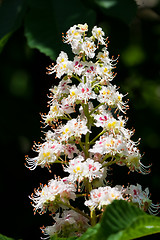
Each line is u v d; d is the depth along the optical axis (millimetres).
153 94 6547
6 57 5707
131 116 5746
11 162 5645
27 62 5695
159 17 6348
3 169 5633
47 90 5496
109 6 4504
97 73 3391
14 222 5695
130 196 3330
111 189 3195
